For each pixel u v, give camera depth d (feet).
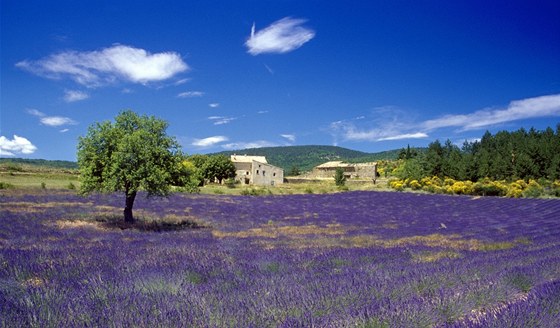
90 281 20.86
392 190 245.24
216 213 102.68
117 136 67.00
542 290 18.51
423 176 257.34
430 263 31.42
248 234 62.18
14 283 19.54
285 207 132.87
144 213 92.53
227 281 22.91
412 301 16.69
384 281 22.45
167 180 69.36
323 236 60.70
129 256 33.37
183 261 30.55
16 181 171.22
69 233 52.11
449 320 15.17
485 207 133.39
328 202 161.27
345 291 19.40
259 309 15.58
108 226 63.62
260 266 29.63
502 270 25.50
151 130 69.51
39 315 13.98
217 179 314.76
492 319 14.30
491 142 408.26
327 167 420.36
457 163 254.47
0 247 36.04
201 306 15.44
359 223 86.94
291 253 38.22
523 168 229.45
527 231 68.28
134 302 16.30
